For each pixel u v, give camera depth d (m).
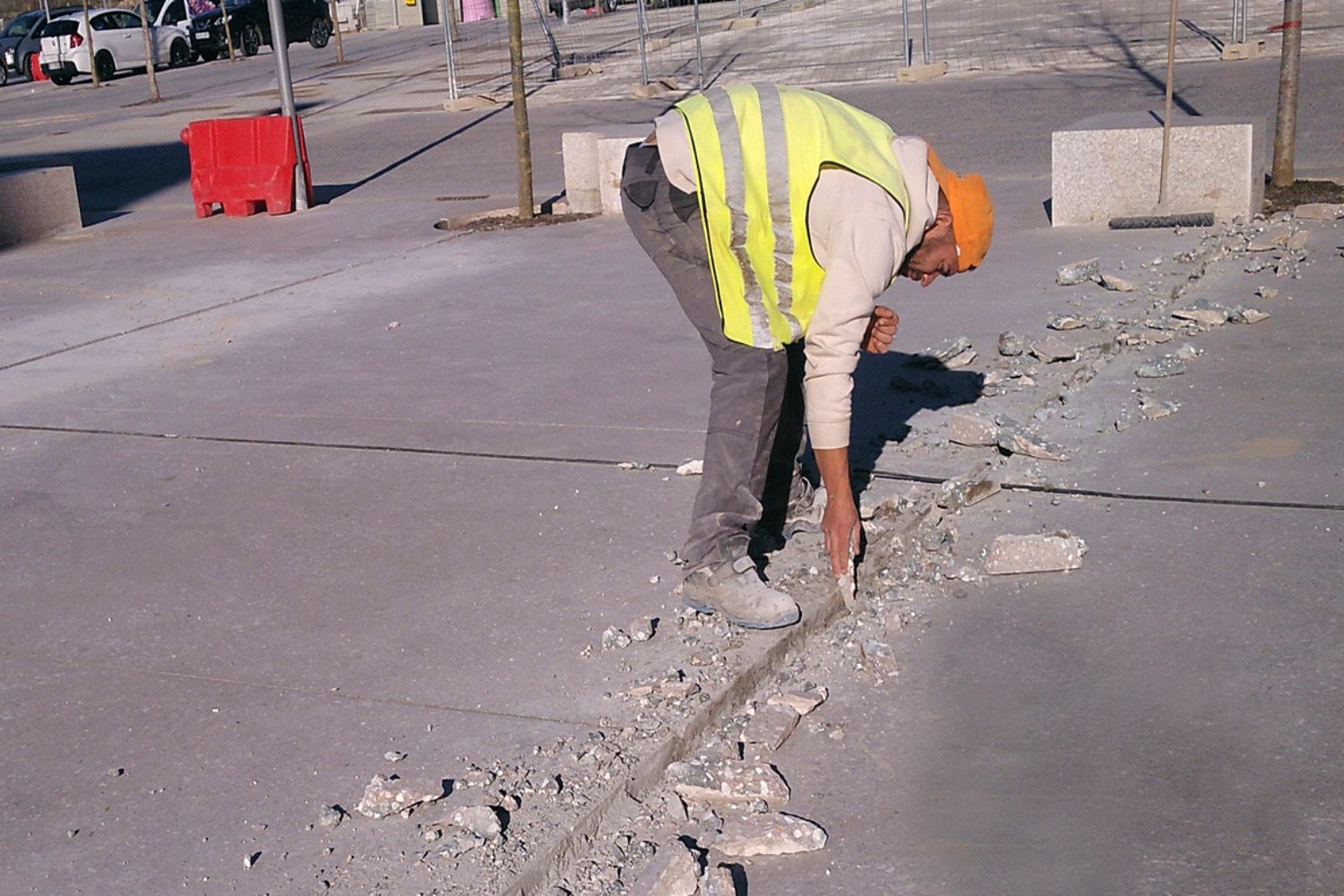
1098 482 4.43
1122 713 3.11
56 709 3.34
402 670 3.41
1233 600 3.57
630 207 3.36
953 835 2.72
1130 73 16.06
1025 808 2.79
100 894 2.59
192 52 34.09
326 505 4.69
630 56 24.00
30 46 34.66
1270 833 2.65
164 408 6.06
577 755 2.92
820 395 3.23
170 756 3.08
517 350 6.66
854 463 4.64
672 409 5.50
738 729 3.12
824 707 3.23
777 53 22.03
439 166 14.75
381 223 11.17
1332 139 11.10
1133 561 3.86
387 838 2.69
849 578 3.49
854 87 17.80
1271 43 16.94
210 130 12.25
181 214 12.69
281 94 12.15
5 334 7.86
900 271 3.42
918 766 2.96
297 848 2.68
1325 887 2.49
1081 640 3.45
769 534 3.92
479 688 3.28
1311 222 8.02
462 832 2.67
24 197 11.45
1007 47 19.53
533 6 34.06
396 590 3.93
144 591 4.04
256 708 3.28
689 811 2.83
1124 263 7.37
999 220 9.08
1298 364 5.39
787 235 3.16
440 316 7.57
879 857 2.67
